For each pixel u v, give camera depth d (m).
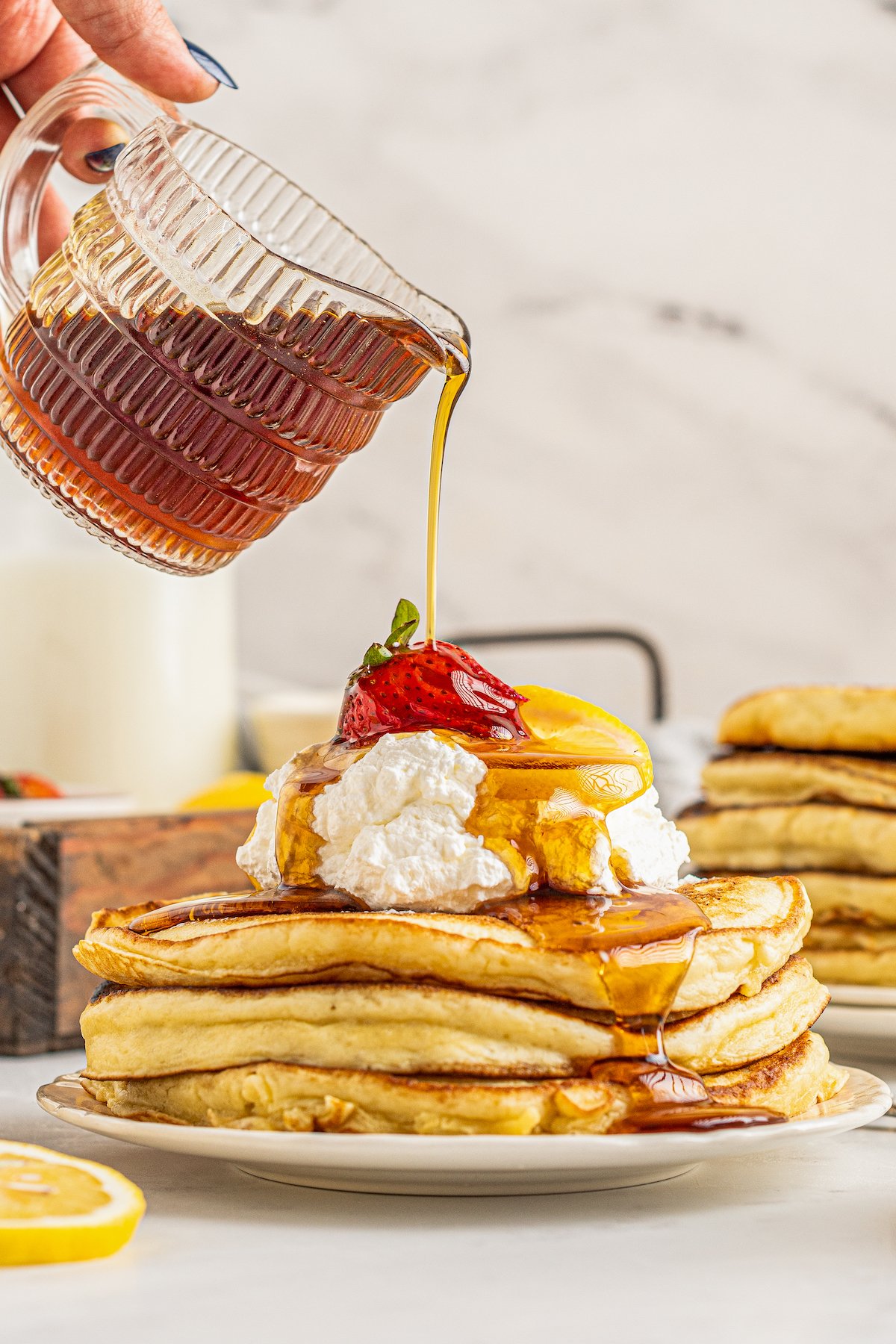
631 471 1.88
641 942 0.65
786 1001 0.67
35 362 0.70
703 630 1.87
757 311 1.85
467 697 0.68
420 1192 0.65
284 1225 0.64
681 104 1.85
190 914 0.67
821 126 1.83
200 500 0.70
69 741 1.14
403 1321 0.60
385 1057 0.64
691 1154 0.63
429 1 1.90
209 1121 0.65
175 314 0.68
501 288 1.90
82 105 0.74
